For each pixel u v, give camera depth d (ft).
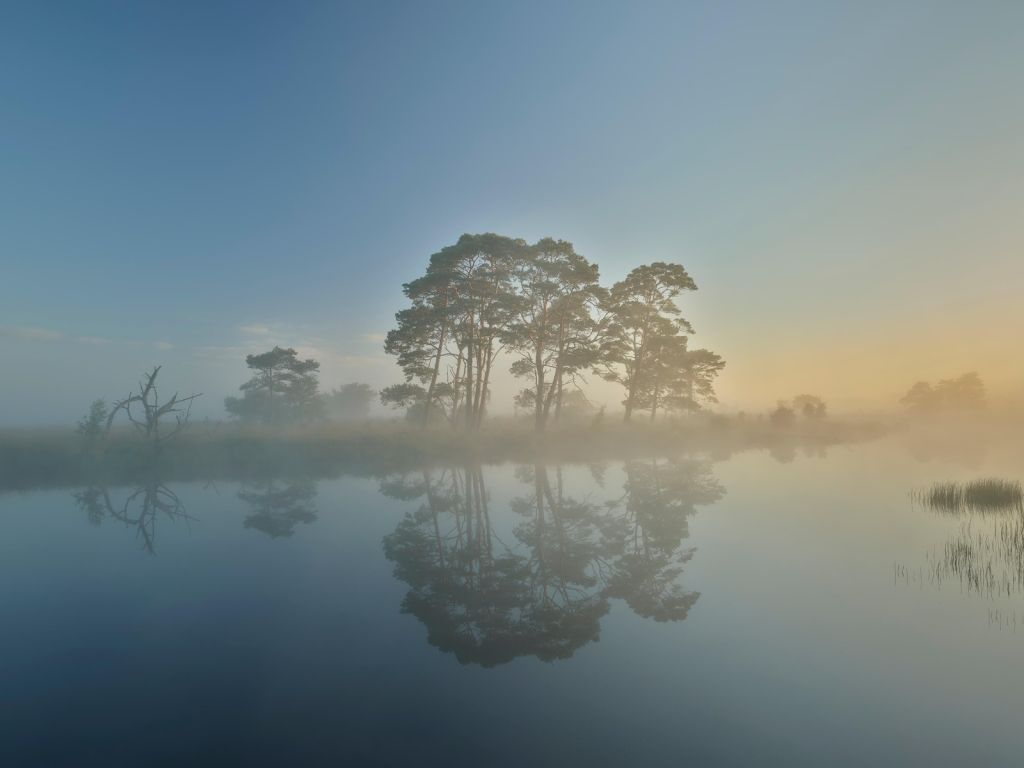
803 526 45.78
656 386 156.97
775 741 16.33
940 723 17.29
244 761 15.28
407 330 120.88
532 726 17.10
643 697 19.03
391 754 15.62
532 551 38.68
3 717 17.72
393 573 33.55
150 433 100.48
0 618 26.55
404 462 95.25
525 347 129.90
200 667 21.30
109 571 34.01
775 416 166.30
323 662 21.66
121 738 16.37
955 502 54.95
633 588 30.71
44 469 82.38
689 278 139.54
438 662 21.84
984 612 26.71
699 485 68.54
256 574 33.50
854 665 21.34
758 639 23.76
